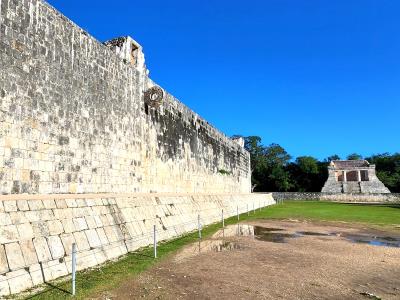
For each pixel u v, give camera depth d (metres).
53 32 13.34
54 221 10.89
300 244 16.83
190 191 27.53
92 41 15.75
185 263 12.24
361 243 17.52
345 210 39.19
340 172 86.38
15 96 11.41
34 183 11.91
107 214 13.78
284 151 90.12
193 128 29.08
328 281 10.30
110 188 16.28
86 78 15.10
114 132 16.92
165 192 22.72
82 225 12.00
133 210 15.95
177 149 25.31
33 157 11.95
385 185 85.56
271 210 39.31
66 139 13.58
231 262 12.58
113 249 12.89
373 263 12.91
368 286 9.93
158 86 22.09
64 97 13.64
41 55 12.65
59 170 13.10
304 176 89.81
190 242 16.70
